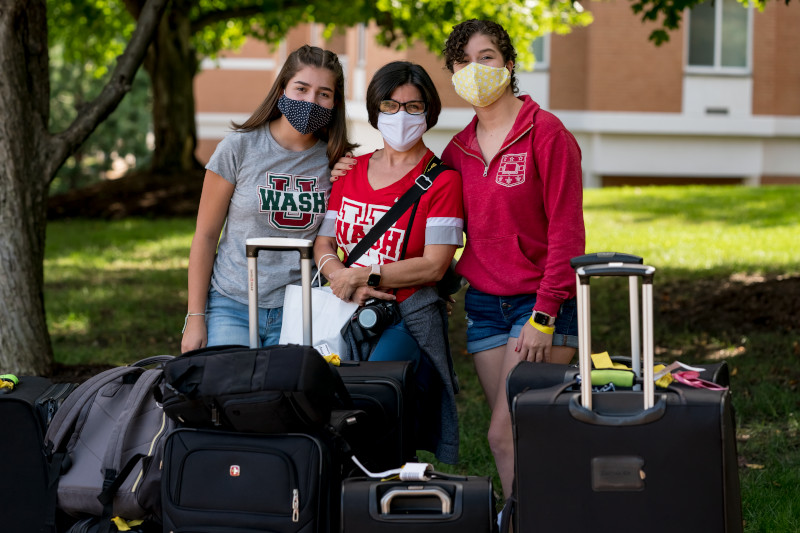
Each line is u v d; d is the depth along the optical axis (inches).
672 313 322.7
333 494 112.3
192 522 112.9
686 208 584.7
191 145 748.6
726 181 828.0
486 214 135.9
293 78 142.0
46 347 232.4
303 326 131.7
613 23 784.3
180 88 737.0
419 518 106.7
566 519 103.8
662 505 101.1
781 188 669.9
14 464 124.9
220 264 147.2
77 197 702.5
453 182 137.7
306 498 109.6
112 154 1316.4
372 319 136.3
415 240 139.2
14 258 225.6
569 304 134.6
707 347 275.9
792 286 323.6
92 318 341.4
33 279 229.0
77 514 126.0
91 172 1301.7
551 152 130.9
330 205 146.4
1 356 225.1
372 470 121.3
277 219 144.5
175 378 113.0
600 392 105.6
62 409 127.2
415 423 145.6
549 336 130.3
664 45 786.8
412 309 141.2
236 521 111.5
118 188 712.4
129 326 328.8
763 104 800.9
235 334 144.6
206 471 112.9
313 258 147.6
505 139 133.8
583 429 102.8
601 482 102.4
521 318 136.3
